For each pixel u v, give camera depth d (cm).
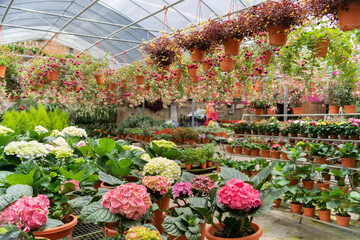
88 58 751
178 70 586
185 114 1382
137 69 703
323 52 347
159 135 675
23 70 757
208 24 367
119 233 167
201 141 724
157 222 249
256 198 157
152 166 249
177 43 409
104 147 308
